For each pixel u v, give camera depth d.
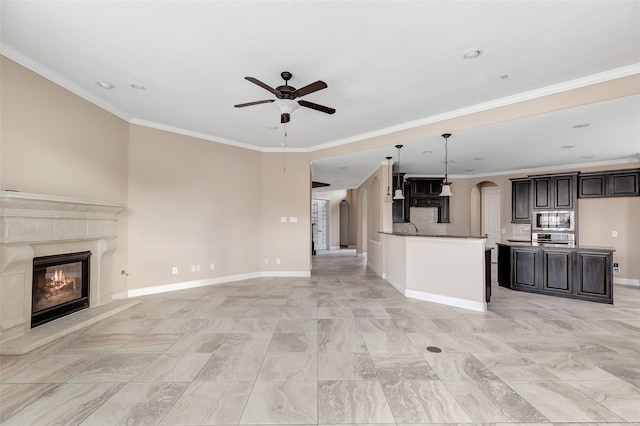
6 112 2.98
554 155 6.04
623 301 4.75
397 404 2.05
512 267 5.46
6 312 2.90
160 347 2.93
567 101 3.49
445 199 8.30
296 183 6.56
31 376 2.39
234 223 6.10
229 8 2.33
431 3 2.25
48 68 3.29
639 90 3.10
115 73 3.38
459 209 8.52
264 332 3.33
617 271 6.33
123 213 4.64
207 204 5.69
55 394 2.15
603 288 4.60
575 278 4.84
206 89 3.76
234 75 3.40
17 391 2.19
